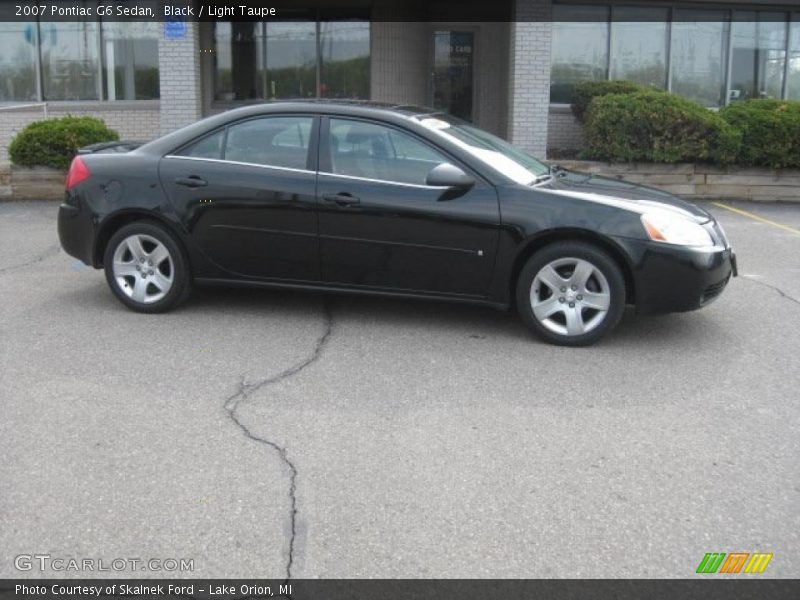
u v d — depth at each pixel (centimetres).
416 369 548
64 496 383
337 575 329
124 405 484
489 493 389
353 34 1573
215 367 548
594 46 1516
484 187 593
